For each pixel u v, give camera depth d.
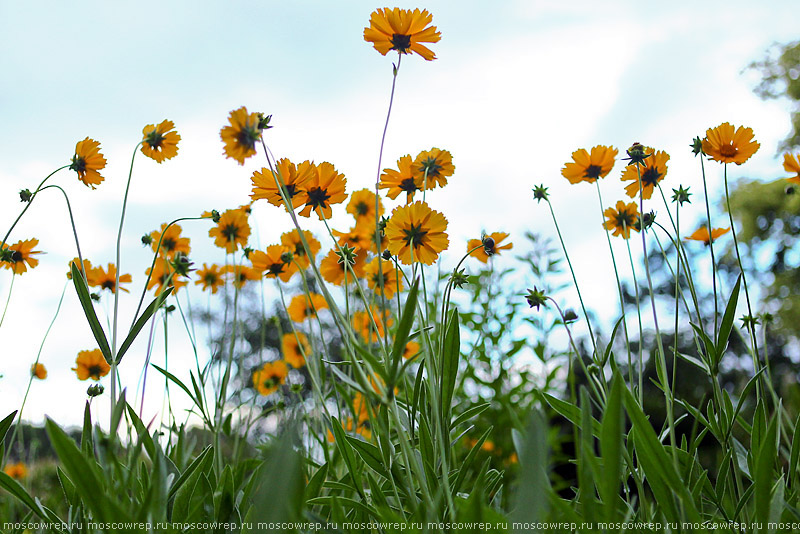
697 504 0.79
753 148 0.90
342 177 0.84
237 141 0.72
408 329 0.69
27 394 1.14
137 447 0.68
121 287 1.21
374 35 0.84
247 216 1.27
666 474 0.68
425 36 0.85
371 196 1.16
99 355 1.12
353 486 0.86
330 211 0.85
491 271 1.76
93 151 0.95
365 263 1.12
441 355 0.83
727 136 0.90
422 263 0.86
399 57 0.84
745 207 5.13
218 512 0.77
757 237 5.07
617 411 0.63
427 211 0.86
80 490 0.63
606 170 0.97
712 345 0.82
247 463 0.94
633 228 1.01
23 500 0.77
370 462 0.81
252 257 1.16
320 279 0.70
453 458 1.04
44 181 0.89
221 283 1.36
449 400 0.83
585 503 0.64
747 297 0.87
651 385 3.37
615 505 0.63
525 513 0.60
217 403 1.04
